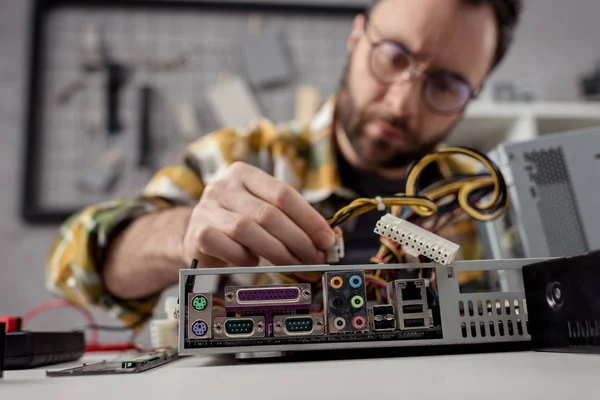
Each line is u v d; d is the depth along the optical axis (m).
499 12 1.04
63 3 1.65
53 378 0.34
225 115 1.64
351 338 0.41
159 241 0.73
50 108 1.60
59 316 1.48
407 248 0.44
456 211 0.56
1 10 1.69
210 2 1.69
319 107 1.67
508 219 0.65
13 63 1.66
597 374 0.29
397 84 1.04
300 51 1.70
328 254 0.53
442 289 0.43
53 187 1.56
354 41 1.21
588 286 0.37
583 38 1.88
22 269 1.52
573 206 0.60
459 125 1.45
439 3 1.00
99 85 1.62
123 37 1.66
